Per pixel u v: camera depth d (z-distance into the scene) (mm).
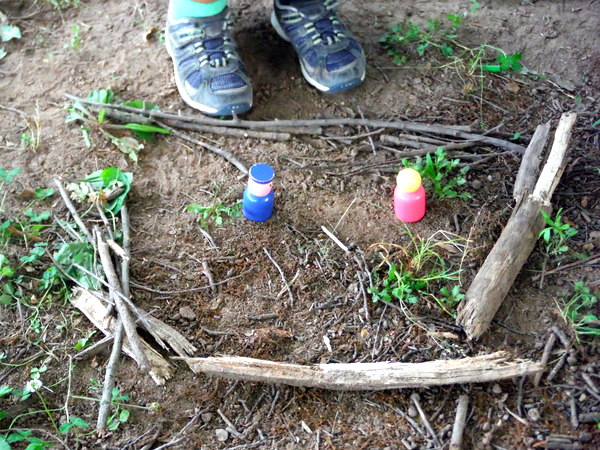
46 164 775
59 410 615
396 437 603
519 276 693
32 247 710
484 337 653
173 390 627
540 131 771
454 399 620
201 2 803
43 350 647
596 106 840
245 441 603
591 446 589
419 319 665
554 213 736
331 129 820
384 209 749
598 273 689
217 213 733
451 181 754
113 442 599
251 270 701
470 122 823
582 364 635
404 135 804
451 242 717
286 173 778
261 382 631
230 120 814
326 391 628
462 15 939
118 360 635
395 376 610
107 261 682
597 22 927
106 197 739
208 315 671
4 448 582
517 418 607
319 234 729
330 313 673
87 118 813
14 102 832
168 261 708
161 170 780
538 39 910
